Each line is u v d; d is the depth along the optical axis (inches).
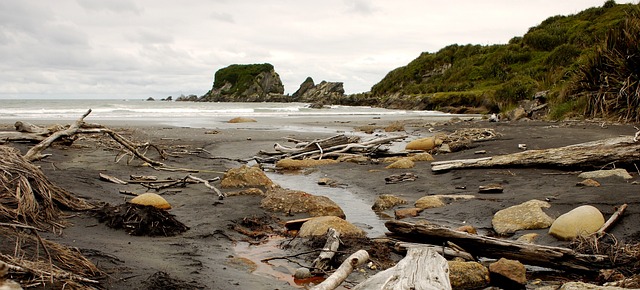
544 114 939.3
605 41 781.3
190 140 712.4
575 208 257.8
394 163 483.2
